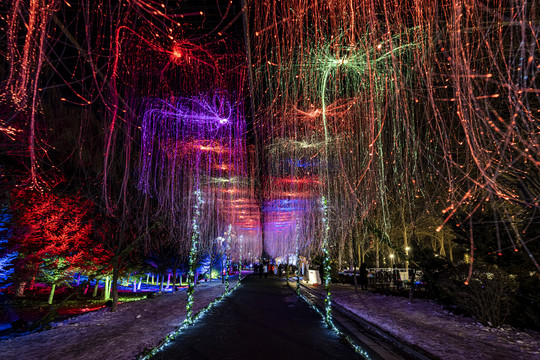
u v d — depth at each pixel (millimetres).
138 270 22656
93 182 17312
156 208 23688
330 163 24094
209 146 23234
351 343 6469
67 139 15469
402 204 25172
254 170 27859
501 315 7801
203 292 19312
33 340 7281
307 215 27375
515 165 7164
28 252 15352
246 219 47656
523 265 7227
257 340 7051
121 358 5703
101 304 19656
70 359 5734
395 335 6969
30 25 4941
